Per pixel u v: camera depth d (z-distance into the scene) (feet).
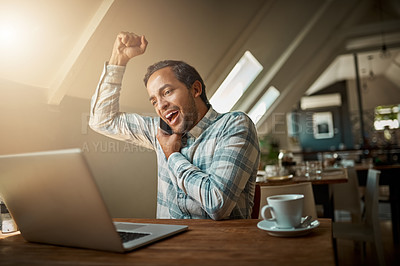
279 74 15.70
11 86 4.30
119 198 6.41
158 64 4.34
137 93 6.66
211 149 4.00
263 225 2.74
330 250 2.09
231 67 10.45
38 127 4.70
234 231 2.76
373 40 22.95
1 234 3.30
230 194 3.37
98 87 4.87
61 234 2.52
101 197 2.14
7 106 4.24
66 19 4.36
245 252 2.17
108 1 4.57
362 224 6.75
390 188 10.27
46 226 2.56
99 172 5.90
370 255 8.86
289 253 2.09
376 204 6.37
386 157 13.39
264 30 11.19
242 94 13.80
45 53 4.49
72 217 2.34
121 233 2.80
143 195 7.16
